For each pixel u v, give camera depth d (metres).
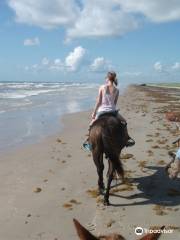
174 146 14.72
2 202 9.18
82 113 26.88
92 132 8.75
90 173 11.34
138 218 8.21
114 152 8.49
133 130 18.67
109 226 7.84
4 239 7.36
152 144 15.10
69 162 12.63
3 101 36.53
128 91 69.69
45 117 24.23
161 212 8.45
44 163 12.53
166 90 72.88
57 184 10.41
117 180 10.49
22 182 10.60
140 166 11.91
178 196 9.43
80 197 9.45
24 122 21.75
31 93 54.94
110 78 9.60
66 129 19.44
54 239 7.36
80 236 1.86
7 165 12.31
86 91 67.69
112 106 9.49
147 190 9.84
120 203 9.03
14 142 16.00
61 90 70.88
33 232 7.66
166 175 10.98
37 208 8.83
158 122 21.50
